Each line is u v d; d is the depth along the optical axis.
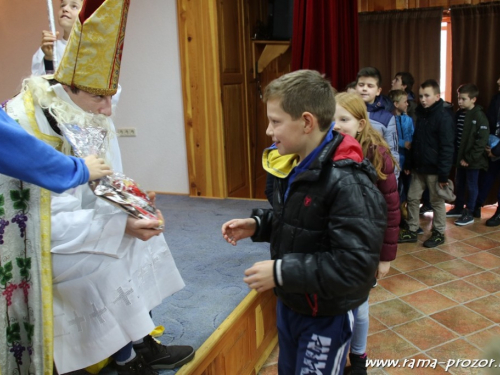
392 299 2.59
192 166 3.59
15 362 1.13
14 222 1.08
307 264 1.09
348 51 3.30
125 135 3.75
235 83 3.70
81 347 1.18
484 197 4.01
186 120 3.51
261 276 1.11
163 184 3.75
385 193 1.64
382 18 4.30
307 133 1.16
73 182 0.97
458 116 3.88
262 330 2.10
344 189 1.09
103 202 1.22
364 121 1.68
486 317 2.36
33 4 3.78
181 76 3.46
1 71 4.04
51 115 1.12
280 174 1.27
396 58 4.32
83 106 1.17
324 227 1.15
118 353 1.34
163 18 3.42
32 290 1.10
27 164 0.89
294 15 2.79
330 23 2.86
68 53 1.09
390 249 1.67
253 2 4.03
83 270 1.15
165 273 1.43
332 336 1.21
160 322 1.74
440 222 3.40
